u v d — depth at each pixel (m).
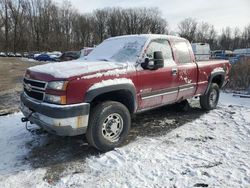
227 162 4.11
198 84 6.37
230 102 8.45
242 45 85.00
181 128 5.74
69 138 5.12
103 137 4.40
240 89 10.96
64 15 75.44
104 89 4.23
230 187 3.43
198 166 3.98
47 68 4.35
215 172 3.80
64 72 4.07
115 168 3.96
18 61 38.03
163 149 4.60
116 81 4.39
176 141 4.98
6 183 3.60
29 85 4.38
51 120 3.93
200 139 5.07
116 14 86.44
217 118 6.48
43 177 3.75
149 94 5.06
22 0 65.38
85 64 4.51
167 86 5.40
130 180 3.62
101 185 3.52
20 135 5.31
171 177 3.68
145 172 3.82
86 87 4.07
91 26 82.12
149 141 4.97
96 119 4.27
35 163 4.16
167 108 7.38
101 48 5.68
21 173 3.85
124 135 4.68
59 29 73.25
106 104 4.37
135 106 4.84
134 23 87.19
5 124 5.98
